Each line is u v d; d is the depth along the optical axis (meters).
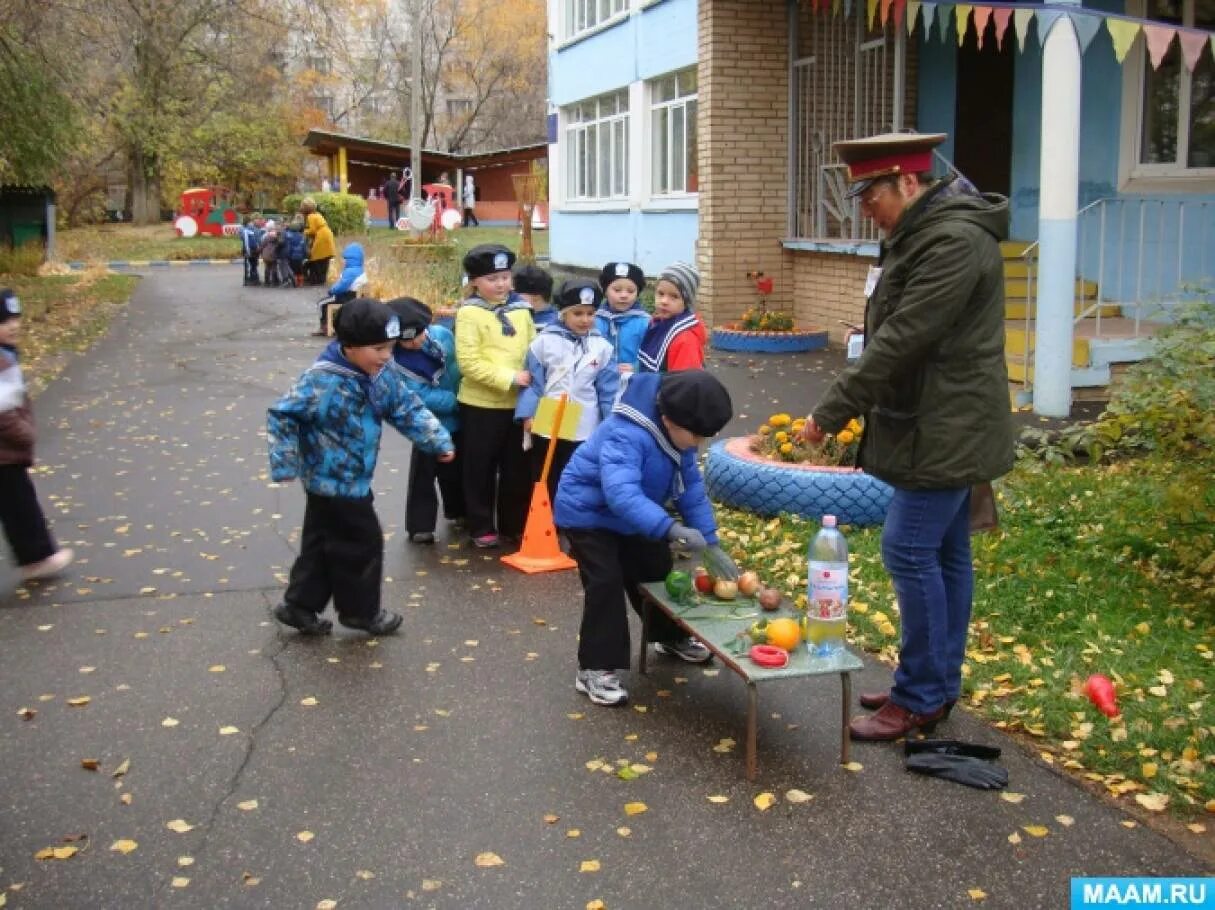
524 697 4.71
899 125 12.82
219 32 41.22
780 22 14.78
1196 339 5.89
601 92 19.69
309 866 3.52
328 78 56.19
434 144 62.84
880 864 3.50
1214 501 5.72
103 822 3.77
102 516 7.47
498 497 6.91
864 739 4.27
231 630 5.48
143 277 28.75
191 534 7.05
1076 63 8.89
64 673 4.97
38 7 20.03
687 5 16.34
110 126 44.91
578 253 21.33
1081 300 10.81
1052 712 4.39
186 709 4.61
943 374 3.89
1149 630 5.16
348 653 5.19
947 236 3.79
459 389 6.77
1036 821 3.73
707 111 14.84
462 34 59.09
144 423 10.55
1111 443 6.20
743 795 3.91
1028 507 6.84
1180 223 10.21
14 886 3.42
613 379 6.49
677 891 3.37
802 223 15.07
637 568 4.84
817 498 6.72
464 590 6.04
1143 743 4.14
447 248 26.34
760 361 13.09
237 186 51.66
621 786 3.98
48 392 12.23
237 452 9.34
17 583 6.15
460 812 3.82
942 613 4.14
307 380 5.14
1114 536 6.29
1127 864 3.49
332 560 5.31
